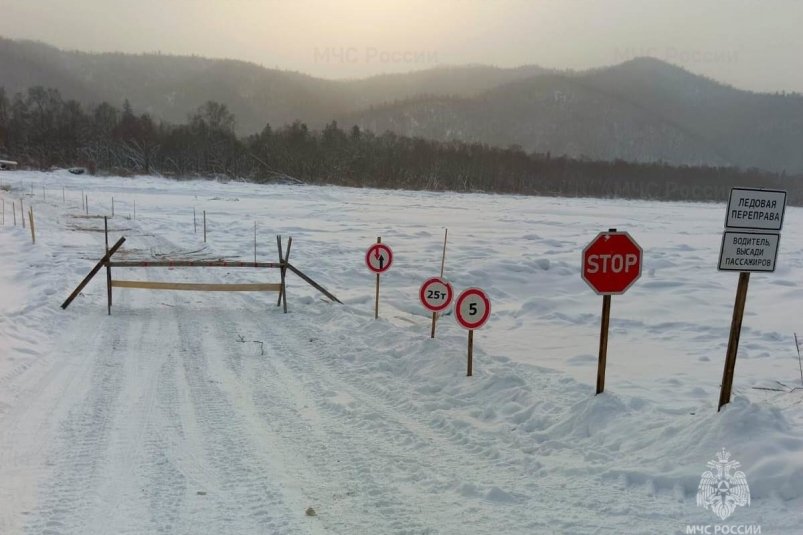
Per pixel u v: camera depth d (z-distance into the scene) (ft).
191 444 17.49
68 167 254.47
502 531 12.42
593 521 12.64
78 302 37.68
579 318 37.91
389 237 83.35
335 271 53.36
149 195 163.63
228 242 72.28
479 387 22.08
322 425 19.12
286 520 13.10
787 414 17.69
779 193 17.46
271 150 293.64
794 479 12.98
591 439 17.24
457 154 361.51
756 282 51.21
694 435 15.43
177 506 13.76
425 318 36.06
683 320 37.55
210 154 283.18
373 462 16.22
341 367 25.94
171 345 29.30
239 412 20.30
